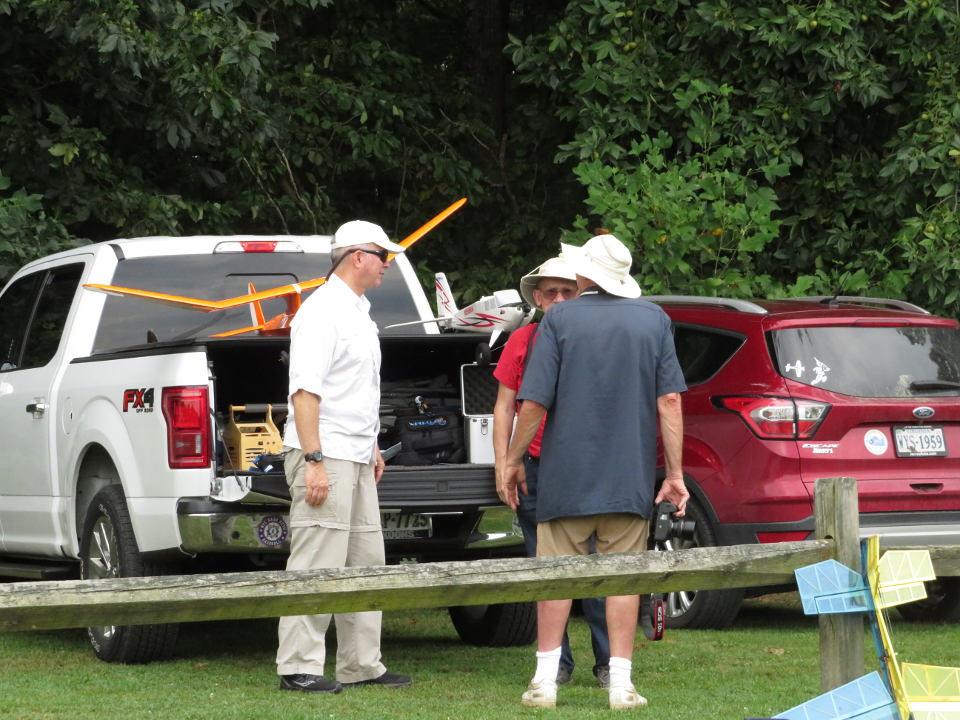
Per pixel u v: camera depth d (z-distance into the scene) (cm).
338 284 1063
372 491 1098
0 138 2241
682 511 1017
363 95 2853
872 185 2416
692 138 2286
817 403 1423
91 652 1308
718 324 1505
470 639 1373
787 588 1432
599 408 988
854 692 747
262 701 1031
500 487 1095
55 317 1454
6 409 1493
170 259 1435
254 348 1202
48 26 2117
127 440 1224
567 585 732
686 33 2372
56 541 1395
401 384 1334
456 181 2934
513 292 1310
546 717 968
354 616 1106
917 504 1433
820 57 2320
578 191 2989
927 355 1480
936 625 1563
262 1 2648
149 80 2259
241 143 2409
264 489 1138
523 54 2531
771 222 2139
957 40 2306
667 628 1484
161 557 1185
